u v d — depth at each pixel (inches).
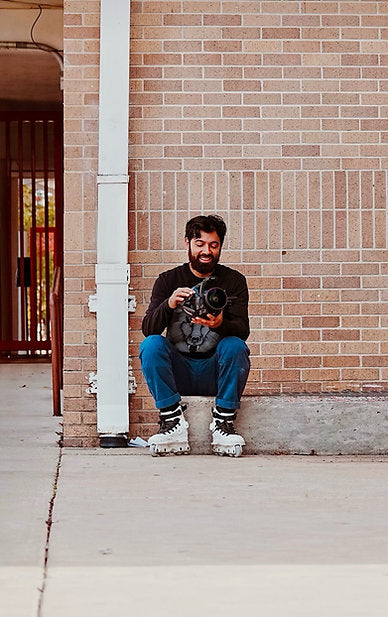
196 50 274.2
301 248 274.8
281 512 192.5
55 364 342.0
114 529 179.0
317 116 275.6
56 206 608.7
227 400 253.6
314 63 275.9
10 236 634.8
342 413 260.8
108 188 267.7
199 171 273.7
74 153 271.3
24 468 238.2
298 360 274.5
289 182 275.0
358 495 208.1
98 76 271.4
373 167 276.5
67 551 164.6
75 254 271.0
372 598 140.9
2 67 510.3
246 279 273.7
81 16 271.3
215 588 145.3
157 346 251.3
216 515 189.8
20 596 141.3
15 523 182.9
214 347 257.4
